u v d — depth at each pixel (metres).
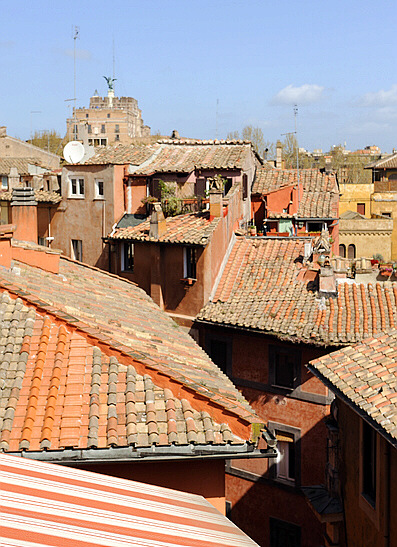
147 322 16.80
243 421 11.03
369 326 24.25
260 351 26.22
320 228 41.81
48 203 37.62
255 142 81.62
